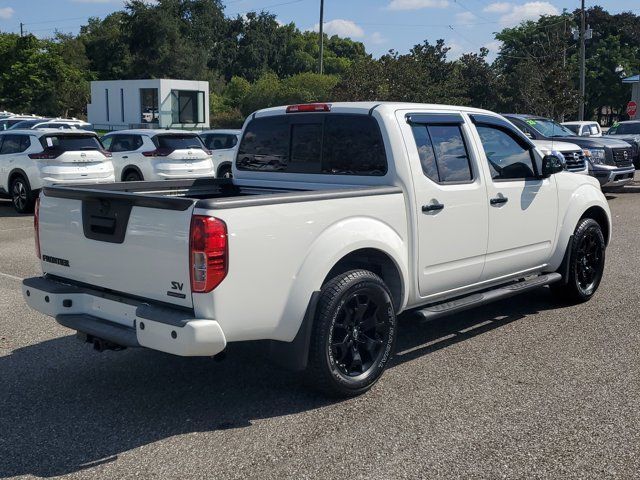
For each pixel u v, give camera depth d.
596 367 5.27
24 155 14.32
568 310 6.90
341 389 4.60
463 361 5.43
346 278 4.57
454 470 3.71
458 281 5.61
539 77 38.47
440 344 5.86
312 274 4.39
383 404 4.61
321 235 4.48
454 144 5.54
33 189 14.17
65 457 3.91
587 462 3.79
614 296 7.43
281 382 5.03
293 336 4.39
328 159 5.48
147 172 16.09
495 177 5.90
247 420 4.39
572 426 4.23
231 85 71.69
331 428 4.25
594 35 67.25
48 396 4.80
